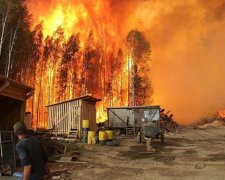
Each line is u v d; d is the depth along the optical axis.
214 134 34.97
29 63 50.88
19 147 6.50
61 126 29.62
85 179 13.33
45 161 7.04
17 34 44.75
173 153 20.17
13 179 11.88
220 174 13.92
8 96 14.45
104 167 16.00
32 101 51.56
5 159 13.04
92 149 22.34
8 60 42.22
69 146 22.70
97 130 32.81
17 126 6.68
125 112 35.47
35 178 6.56
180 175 13.98
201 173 14.26
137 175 14.12
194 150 21.20
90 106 31.02
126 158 18.91
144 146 23.94
